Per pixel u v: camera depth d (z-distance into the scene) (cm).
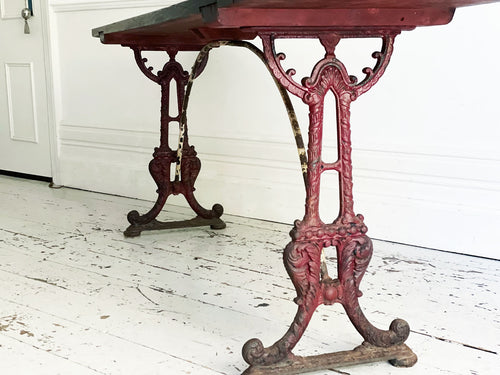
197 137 321
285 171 294
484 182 240
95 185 373
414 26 150
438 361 159
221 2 126
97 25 355
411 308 192
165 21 168
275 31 140
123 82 350
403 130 258
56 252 253
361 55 265
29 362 158
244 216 310
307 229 150
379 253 247
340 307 195
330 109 274
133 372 153
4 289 210
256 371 149
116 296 204
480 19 233
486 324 181
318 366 153
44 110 395
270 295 205
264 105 297
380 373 154
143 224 277
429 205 252
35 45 388
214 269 231
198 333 176
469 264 235
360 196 269
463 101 242
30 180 412
